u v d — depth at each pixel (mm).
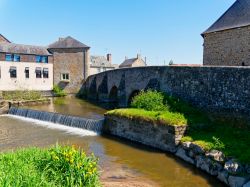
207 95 17141
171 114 16484
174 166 13070
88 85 41438
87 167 7352
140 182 10984
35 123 23578
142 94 20484
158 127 15977
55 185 6789
